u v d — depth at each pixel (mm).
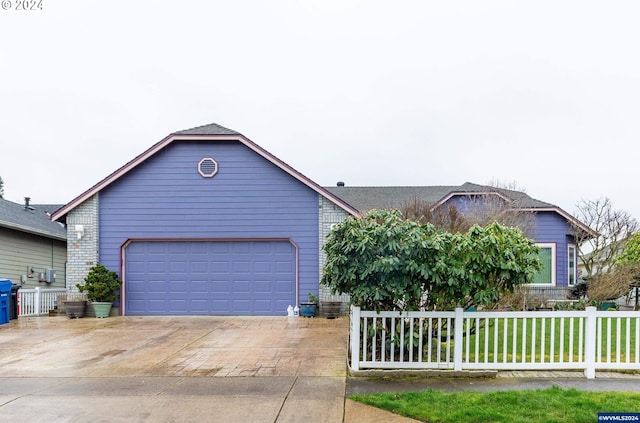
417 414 5512
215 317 15227
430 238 7504
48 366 8297
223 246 15898
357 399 6148
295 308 15453
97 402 6145
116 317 15320
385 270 7191
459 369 7371
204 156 16000
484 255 7453
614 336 10758
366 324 7594
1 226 17125
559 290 18844
